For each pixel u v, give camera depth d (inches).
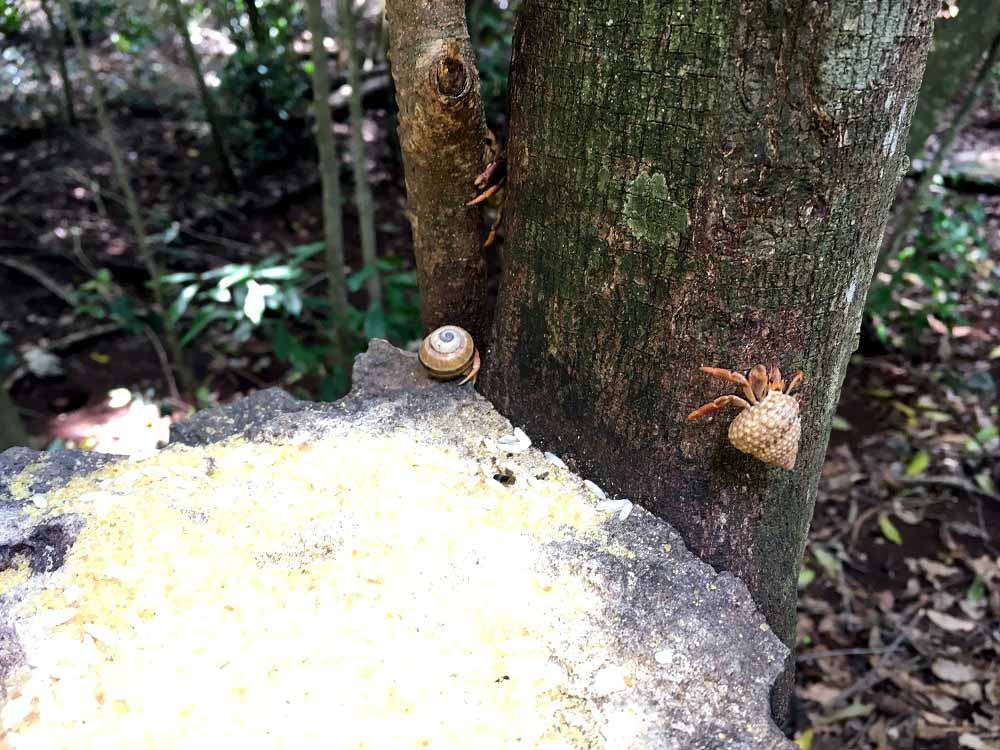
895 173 13.9
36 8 59.6
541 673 13.6
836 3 11.9
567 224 15.1
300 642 14.0
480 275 18.4
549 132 14.7
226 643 14.0
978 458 34.4
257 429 17.7
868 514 32.6
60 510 15.8
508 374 17.5
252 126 57.0
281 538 15.4
